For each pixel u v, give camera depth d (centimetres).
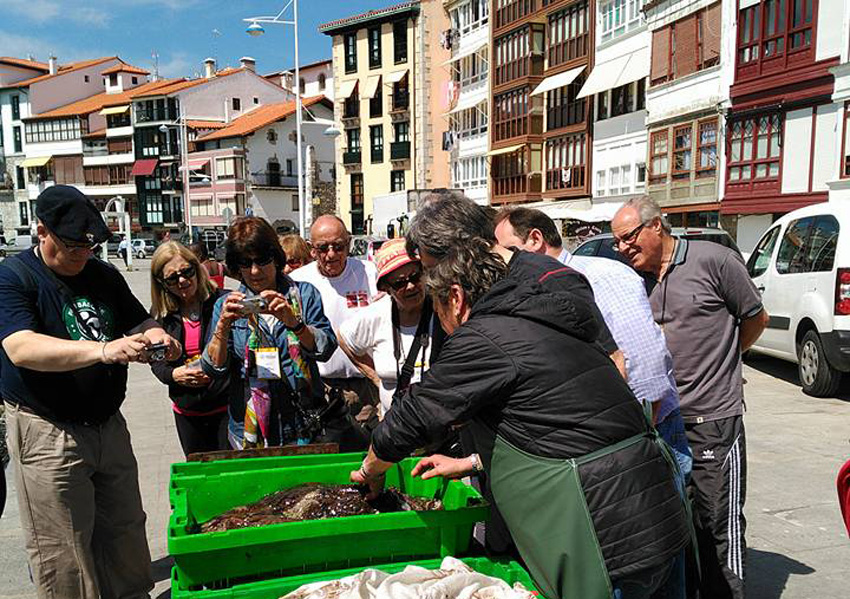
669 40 2355
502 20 3434
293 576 203
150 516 472
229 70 6919
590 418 198
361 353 358
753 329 331
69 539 281
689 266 327
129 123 6531
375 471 224
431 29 4384
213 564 196
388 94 4653
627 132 2633
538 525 200
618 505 195
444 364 203
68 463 279
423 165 4475
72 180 6988
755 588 368
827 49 1778
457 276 221
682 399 327
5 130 7350
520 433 201
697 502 326
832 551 411
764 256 934
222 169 5825
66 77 7269
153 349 261
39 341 258
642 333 291
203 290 388
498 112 3531
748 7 2006
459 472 235
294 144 6022
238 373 331
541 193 3303
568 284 229
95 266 302
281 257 344
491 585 200
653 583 204
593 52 2831
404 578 195
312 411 334
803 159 1870
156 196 6462
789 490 505
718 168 2161
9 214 7438
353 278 458
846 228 761
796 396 809
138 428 702
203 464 257
